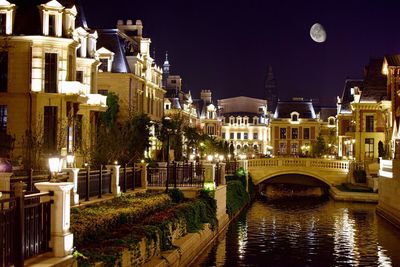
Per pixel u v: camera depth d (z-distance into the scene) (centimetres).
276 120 13050
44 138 4241
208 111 13162
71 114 4394
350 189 6581
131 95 6159
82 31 5003
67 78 4447
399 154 4541
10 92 4272
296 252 3247
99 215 2155
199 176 4234
